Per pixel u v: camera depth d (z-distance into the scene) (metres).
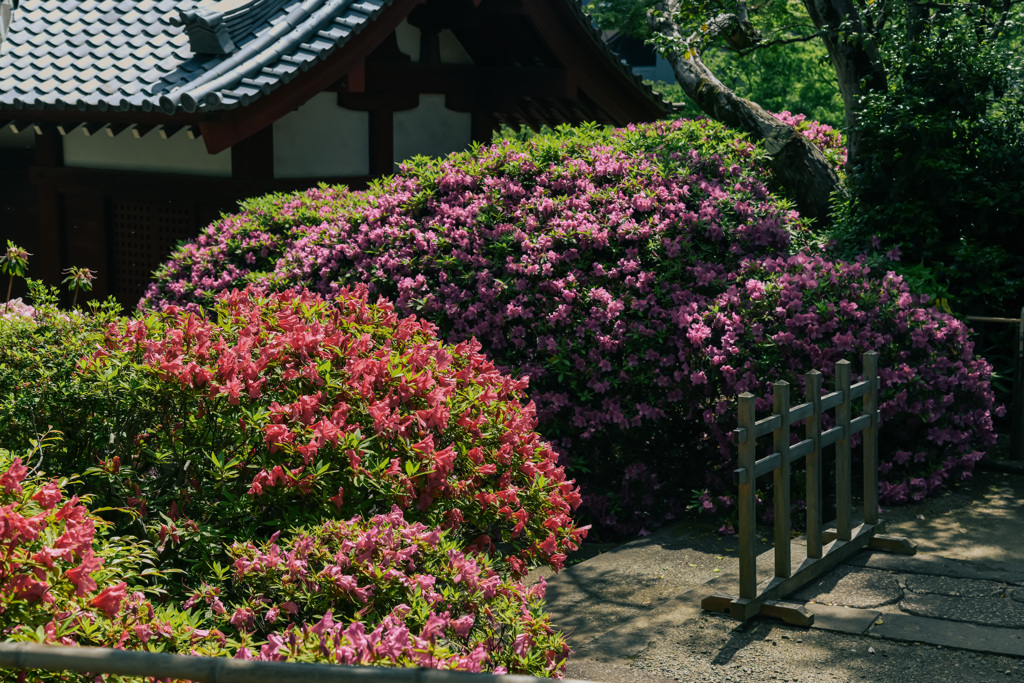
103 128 10.20
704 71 11.64
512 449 4.22
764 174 8.60
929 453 6.65
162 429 3.88
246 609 3.00
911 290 7.20
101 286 11.32
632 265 6.84
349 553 3.16
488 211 7.21
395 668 2.04
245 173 10.09
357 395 3.92
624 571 5.68
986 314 8.33
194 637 2.85
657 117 12.73
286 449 3.61
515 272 6.86
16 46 10.94
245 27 10.30
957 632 4.52
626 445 6.83
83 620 2.63
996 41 9.77
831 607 4.84
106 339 4.35
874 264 7.39
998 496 6.52
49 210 11.56
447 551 3.38
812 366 6.52
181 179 10.49
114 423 3.94
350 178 11.09
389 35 11.06
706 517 6.65
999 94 8.88
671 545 6.10
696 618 4.82
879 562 5.39
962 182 8.52
